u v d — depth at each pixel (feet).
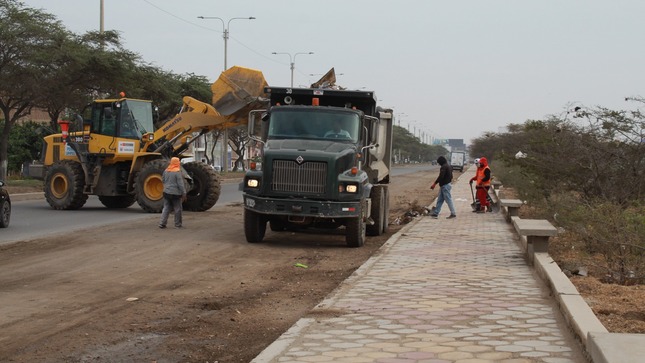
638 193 57.11
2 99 132.05
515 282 35.24
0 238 54.75
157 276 39.81
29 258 45.11
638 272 37.52
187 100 80.64
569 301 26.99
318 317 27.55
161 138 80.64
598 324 23.12
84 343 25.45
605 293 32.14
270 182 51.88
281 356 21.95
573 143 61.11
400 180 226.38
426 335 24.44
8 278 38.14
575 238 50.34
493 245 51.03
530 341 23.47
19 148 185.57
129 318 29.45
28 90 115.75
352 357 21.76
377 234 62.80
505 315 27.50
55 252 47.80
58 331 27.09
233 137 260.42
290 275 41.27
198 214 78.23
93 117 81.35
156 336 26.66
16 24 112.37
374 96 58.44
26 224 65.36
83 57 118.93
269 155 51.83
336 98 58.70
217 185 81.56
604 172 59.11
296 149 52.11
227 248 51.88
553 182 65.26
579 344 22.71
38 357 23.61
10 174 180.86
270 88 58.03
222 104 69.72
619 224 40.45
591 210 46.57
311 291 36.22
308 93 57.93
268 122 56.49
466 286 34.12
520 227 41.73
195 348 25.00
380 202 62.34
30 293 34.19
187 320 29.32
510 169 113.39
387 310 28.63
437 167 490.49
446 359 21.45
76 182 81.00
